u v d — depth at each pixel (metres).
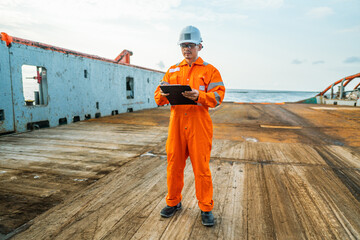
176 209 2.12
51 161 3.45
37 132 5.57
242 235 1.75
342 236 1.74
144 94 12.42
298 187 2.61
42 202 2.23
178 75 1.93
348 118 8.32
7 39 5.01
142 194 2.43
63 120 6.83
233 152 4.00
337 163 3.45
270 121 7.68
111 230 1.80
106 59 8.84
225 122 7.46
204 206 1.88
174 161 1.94
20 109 5.46
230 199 2.33
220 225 1.88
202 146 1.84
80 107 7.54
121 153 3.92
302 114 9.52
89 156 3.74
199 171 1.86
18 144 4.41
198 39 1.81
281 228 1.84
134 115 9.32
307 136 5.37
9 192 2.42
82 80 7.55
